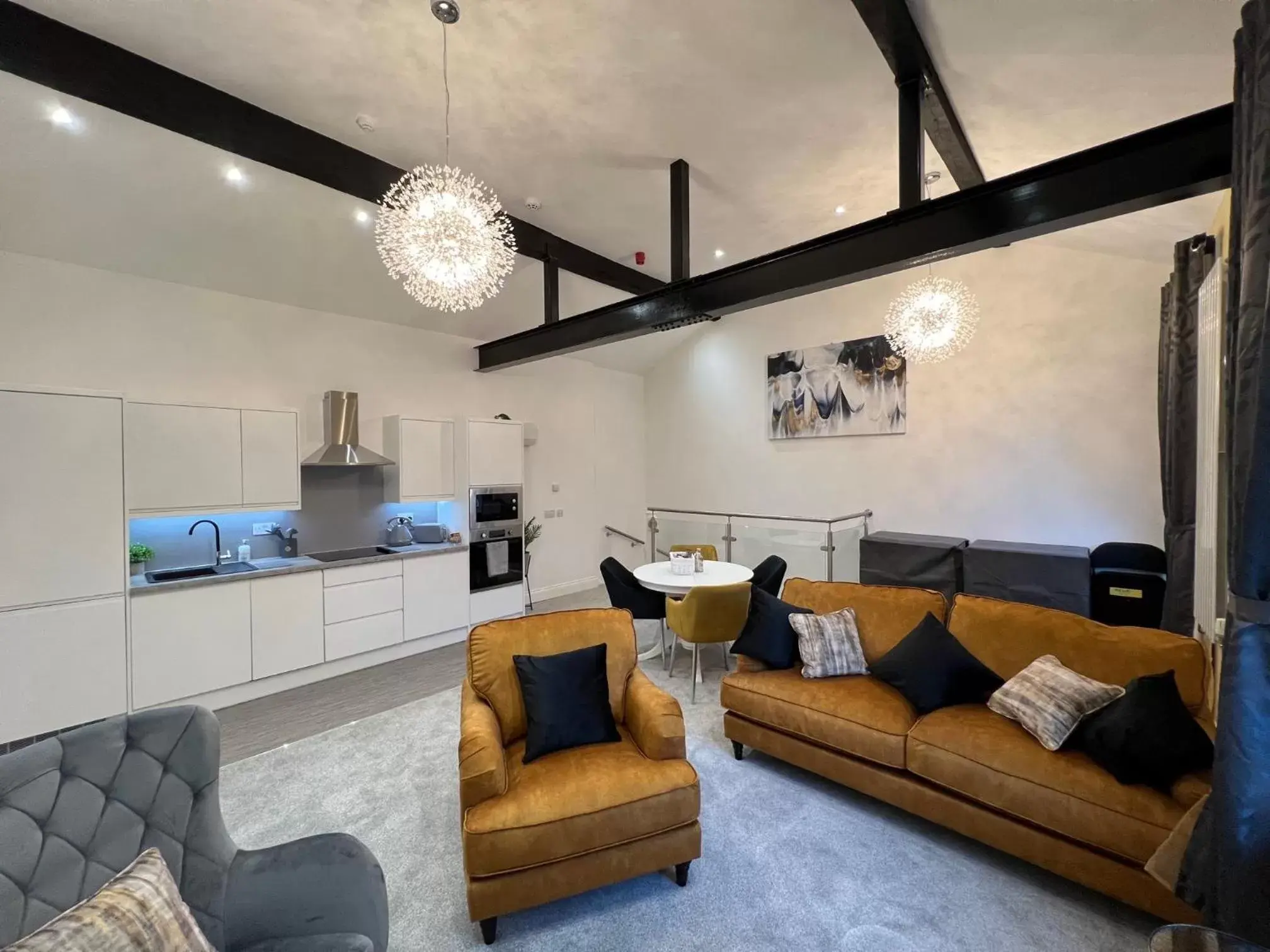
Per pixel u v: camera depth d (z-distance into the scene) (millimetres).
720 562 5062
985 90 2396
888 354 5465
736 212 4082
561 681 2260
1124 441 4242
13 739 2820
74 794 1264
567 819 1783
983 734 2115
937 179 3619
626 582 4309
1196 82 1988
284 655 3805
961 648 2514
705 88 2639
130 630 3180
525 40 2354
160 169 3121
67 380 3477
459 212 2412
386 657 4453
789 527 5211
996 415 4820
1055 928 1791
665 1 2117
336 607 4082
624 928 1822
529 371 6336
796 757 2592
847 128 2965
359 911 1383
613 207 3996
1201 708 2037
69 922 995
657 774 1956
